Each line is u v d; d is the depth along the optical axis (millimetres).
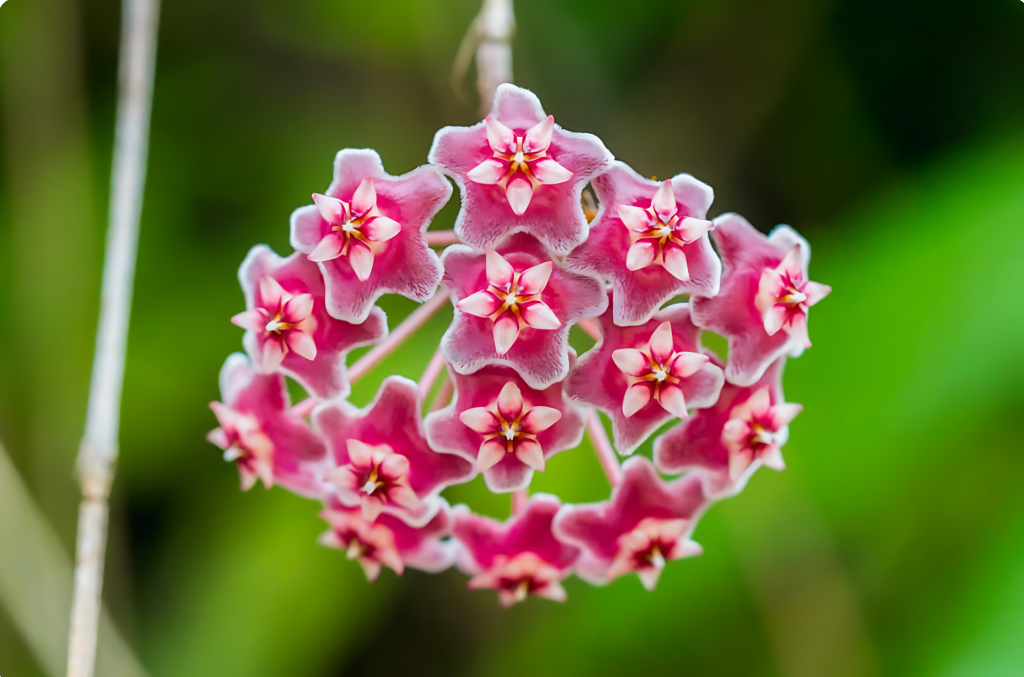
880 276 311
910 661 298
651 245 254
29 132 334
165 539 323
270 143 335
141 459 323
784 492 305
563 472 307
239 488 322
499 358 254
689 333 259
